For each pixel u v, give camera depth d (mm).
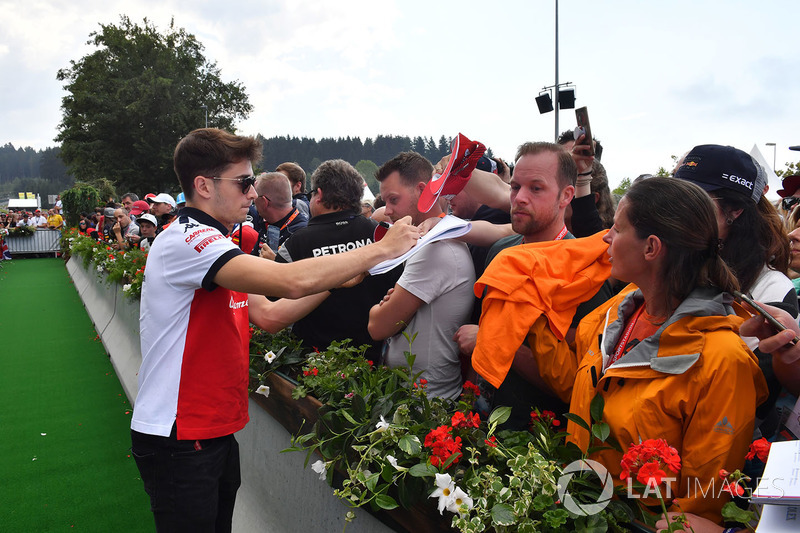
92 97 35719
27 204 57594
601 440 1462
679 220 1487
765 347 1391
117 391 6023
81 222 20188
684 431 1443
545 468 1404
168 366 2021
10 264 20250
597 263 1973
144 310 2082
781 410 1764
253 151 2145
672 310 1551
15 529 3461
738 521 1203
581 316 2023
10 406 5598
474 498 1452
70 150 37781
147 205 10367
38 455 4496
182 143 2096
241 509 3133
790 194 2895
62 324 9445
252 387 2854
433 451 1539
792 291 1920
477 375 2338
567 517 1377
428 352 2293
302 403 2377
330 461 2010
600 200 3213
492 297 1876
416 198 2461
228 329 2090
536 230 2119
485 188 2768
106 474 4180
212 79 40031
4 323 9547
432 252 2256
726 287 1495
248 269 1895
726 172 1903
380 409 1928
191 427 2012
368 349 2908
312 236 2971
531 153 2105
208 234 1984
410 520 1653
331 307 2873
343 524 2061
